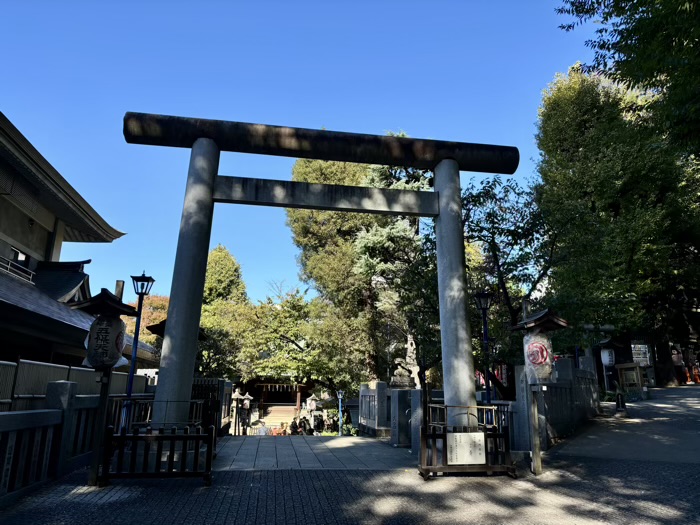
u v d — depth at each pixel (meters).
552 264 12.26
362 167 26.27
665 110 8.13
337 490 6.46
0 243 15.53
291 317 26.11
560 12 8.94
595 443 10.05
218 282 41.28
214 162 9.27
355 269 20.28
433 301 12.59
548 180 21.92
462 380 9.10
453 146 10.40
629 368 22.11
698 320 27.70
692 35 6.93
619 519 5.22
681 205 22.45
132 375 11.06
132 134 9.13
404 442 10.63
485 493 6.41
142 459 7.21
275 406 37.00
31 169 14.74
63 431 6.84
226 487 6.50
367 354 22.72
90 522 4.96
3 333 13.36
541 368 7.93
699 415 13.98
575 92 24.69
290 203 9.53
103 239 21.75
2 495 5.32
